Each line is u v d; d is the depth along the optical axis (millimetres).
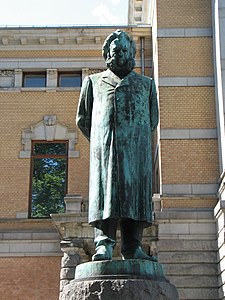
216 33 18609
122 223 5527
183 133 18641
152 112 5863
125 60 5781
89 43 22891
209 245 16969
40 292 20047
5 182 21422
